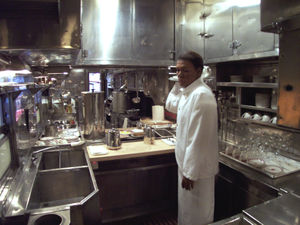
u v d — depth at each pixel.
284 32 1.16
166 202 2.55
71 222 1.01
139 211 2.45
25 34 1.27
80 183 1.61
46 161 2.02
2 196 1.04
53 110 3.74
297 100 1.13
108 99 4.00
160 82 3.21
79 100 3.74
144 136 2.44
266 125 2.21
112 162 2.23
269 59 2.12
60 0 1.28
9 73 1.47
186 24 2.67
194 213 1.81
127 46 2.48
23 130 1.53
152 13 2.54
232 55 2.14
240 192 1.82
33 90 1.77
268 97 2.12
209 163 1.68
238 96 2.44
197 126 1.62
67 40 1.31
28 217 0.97
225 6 2.20
